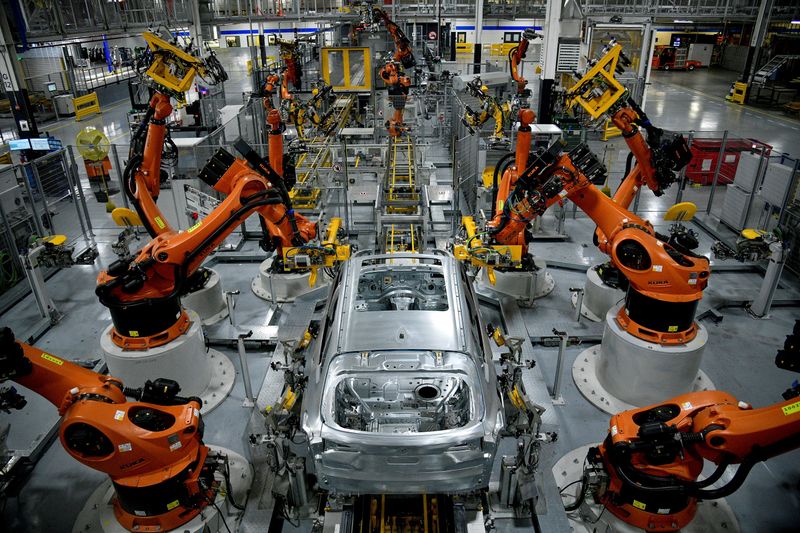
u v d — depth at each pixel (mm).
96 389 4070
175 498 4207
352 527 4316
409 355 4379
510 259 6801
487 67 19828
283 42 14648
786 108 21516
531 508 4520
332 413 4004
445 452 3885
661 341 5555
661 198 12141
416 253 5914
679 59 35688
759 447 3623
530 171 6379
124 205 10516
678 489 3947
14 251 8711
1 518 4723
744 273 8891
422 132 16859
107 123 20609
